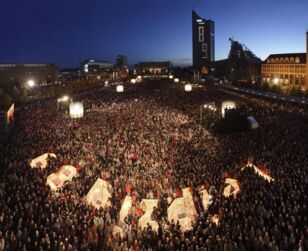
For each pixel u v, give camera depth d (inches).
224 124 2252.7
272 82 5334.6
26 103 3718.0
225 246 841.5
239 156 1588.3
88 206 1145.4
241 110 2470.5
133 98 3988.7
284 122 2326.5
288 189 1169.4
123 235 1011.9
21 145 1800.0
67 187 1285.7
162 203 1190.9
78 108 2691.9
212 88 5467.5
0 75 7859.3
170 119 2657.5
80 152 1706.4
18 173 1375.5
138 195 1261.1
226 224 964.6
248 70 7573.8
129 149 1791.3
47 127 2301.9
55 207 1098.1
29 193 1181.7
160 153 1717.5
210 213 1077.1
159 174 1433.3
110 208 1170.0
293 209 1015.0
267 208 1049.5
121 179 1385.3
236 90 5108.3
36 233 921.5
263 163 1455.5
